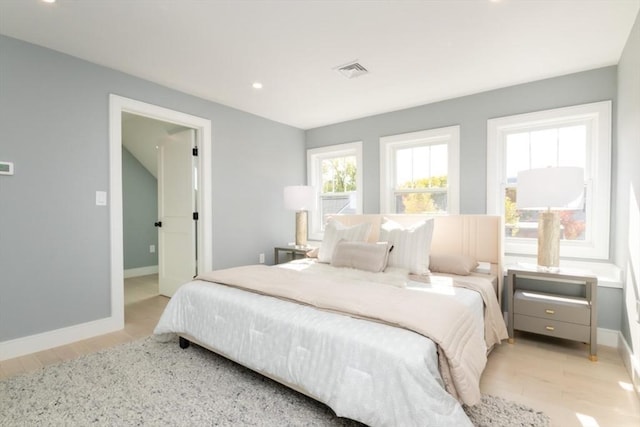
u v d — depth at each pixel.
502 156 3.20
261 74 2.85
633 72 2.08
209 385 1.90
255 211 4.07
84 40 2.31
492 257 2.88
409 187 3.81
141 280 4.86
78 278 2.59
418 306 1.67
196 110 3.42
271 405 1.70
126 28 2.15
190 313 2.23
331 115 4.07
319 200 4.73
